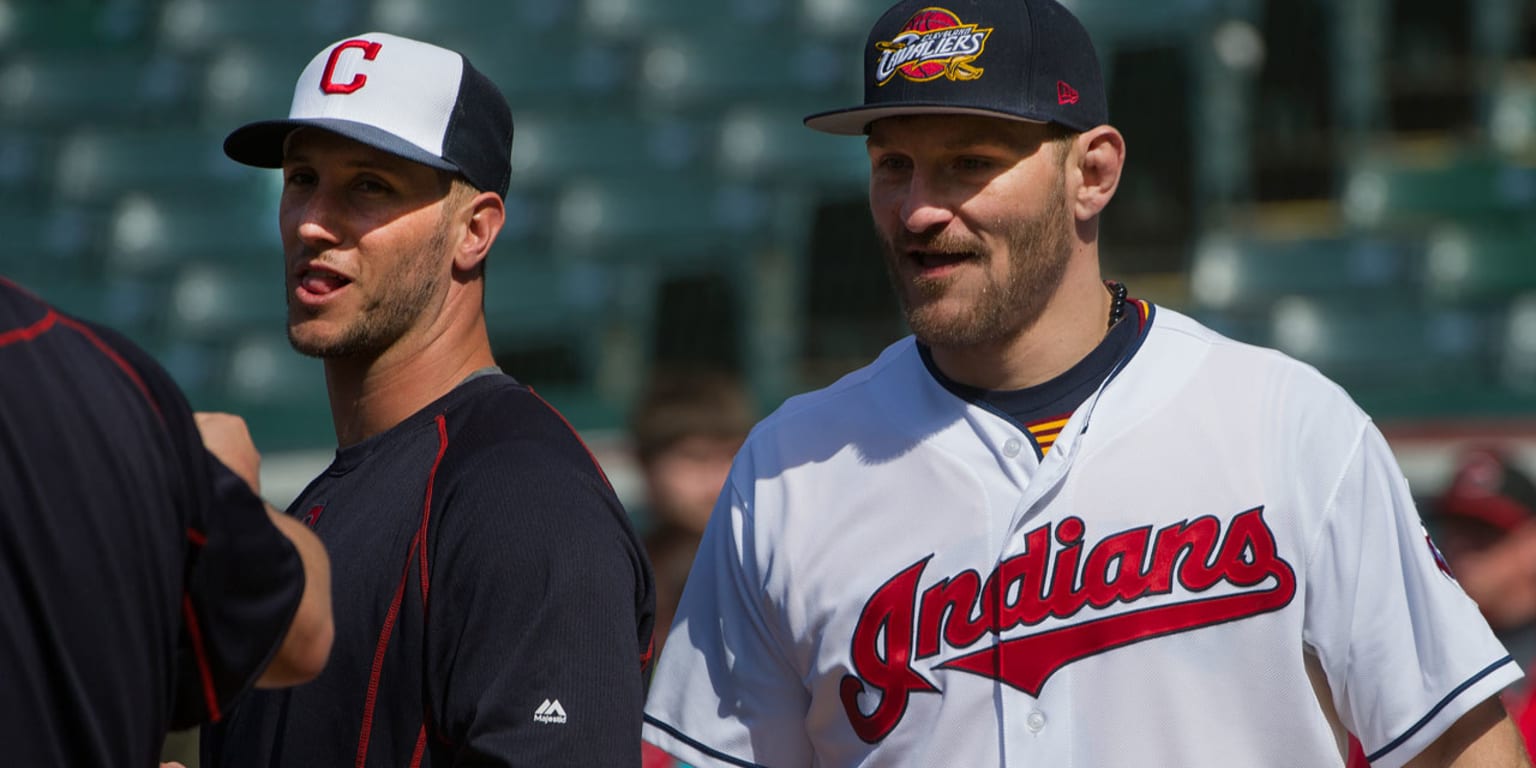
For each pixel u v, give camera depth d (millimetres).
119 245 32094
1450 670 6844
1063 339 7273
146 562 5051
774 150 30500
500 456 6934
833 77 32625
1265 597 6816
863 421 7566
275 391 28453
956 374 7414
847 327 28062
